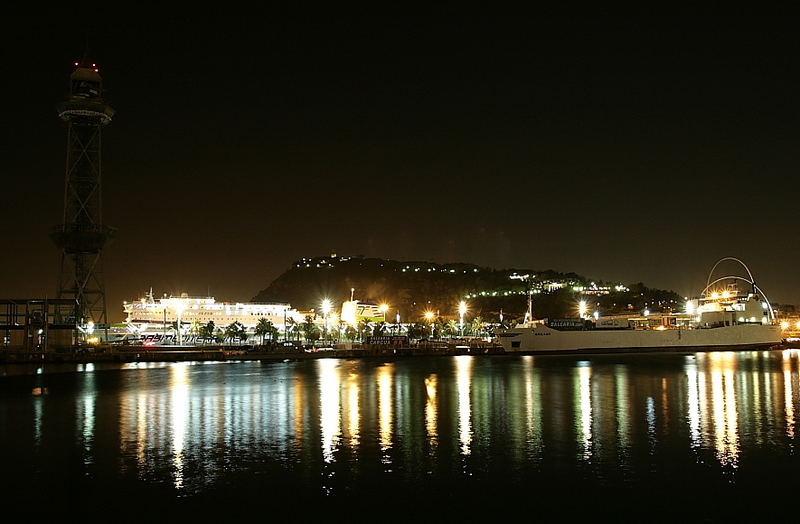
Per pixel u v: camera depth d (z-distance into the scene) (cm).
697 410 7369
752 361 16775
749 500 4041
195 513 3831
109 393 9288
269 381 11094
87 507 3938
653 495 4131
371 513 3831
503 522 3700
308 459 5003
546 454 5159
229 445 5497
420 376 12106
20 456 5162
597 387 9925
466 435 5894
